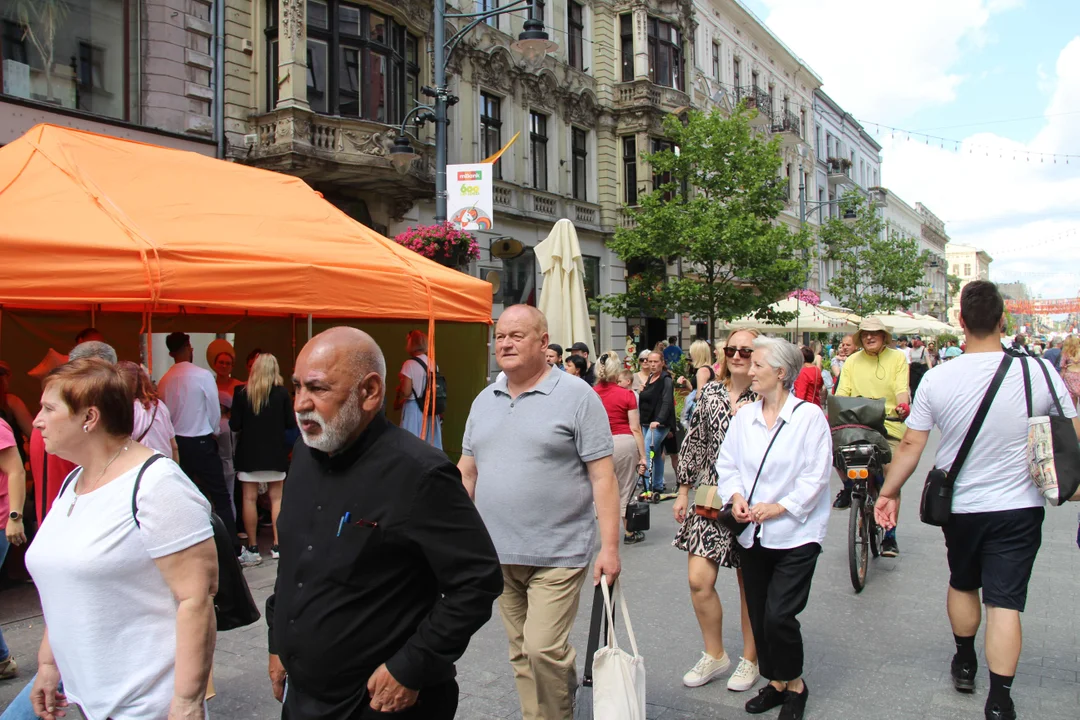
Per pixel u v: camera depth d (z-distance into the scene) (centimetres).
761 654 378
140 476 235
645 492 938
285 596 219
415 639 207
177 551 232
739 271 1816
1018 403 354
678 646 472
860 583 575
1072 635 479
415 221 1730
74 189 614
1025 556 355
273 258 644
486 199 1144
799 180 3944
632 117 2377
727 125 1872
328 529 212
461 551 211
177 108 1306
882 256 3491
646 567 653
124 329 899
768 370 377
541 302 1212
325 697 211
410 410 887
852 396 677
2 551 425
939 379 375
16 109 1112
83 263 538
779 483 368
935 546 716
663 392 948
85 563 229
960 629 395
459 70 1822
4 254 508
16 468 427
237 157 1380
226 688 421
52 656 267
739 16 3262
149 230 597
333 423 209
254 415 692
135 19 1270
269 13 1421
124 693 231
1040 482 341
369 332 1088
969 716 375
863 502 595
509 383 340
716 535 409
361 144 1431
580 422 322
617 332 2408
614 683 279
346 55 1476
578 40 2303
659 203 1930
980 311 371
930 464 1254
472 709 392
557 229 1219
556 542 318
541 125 2147
